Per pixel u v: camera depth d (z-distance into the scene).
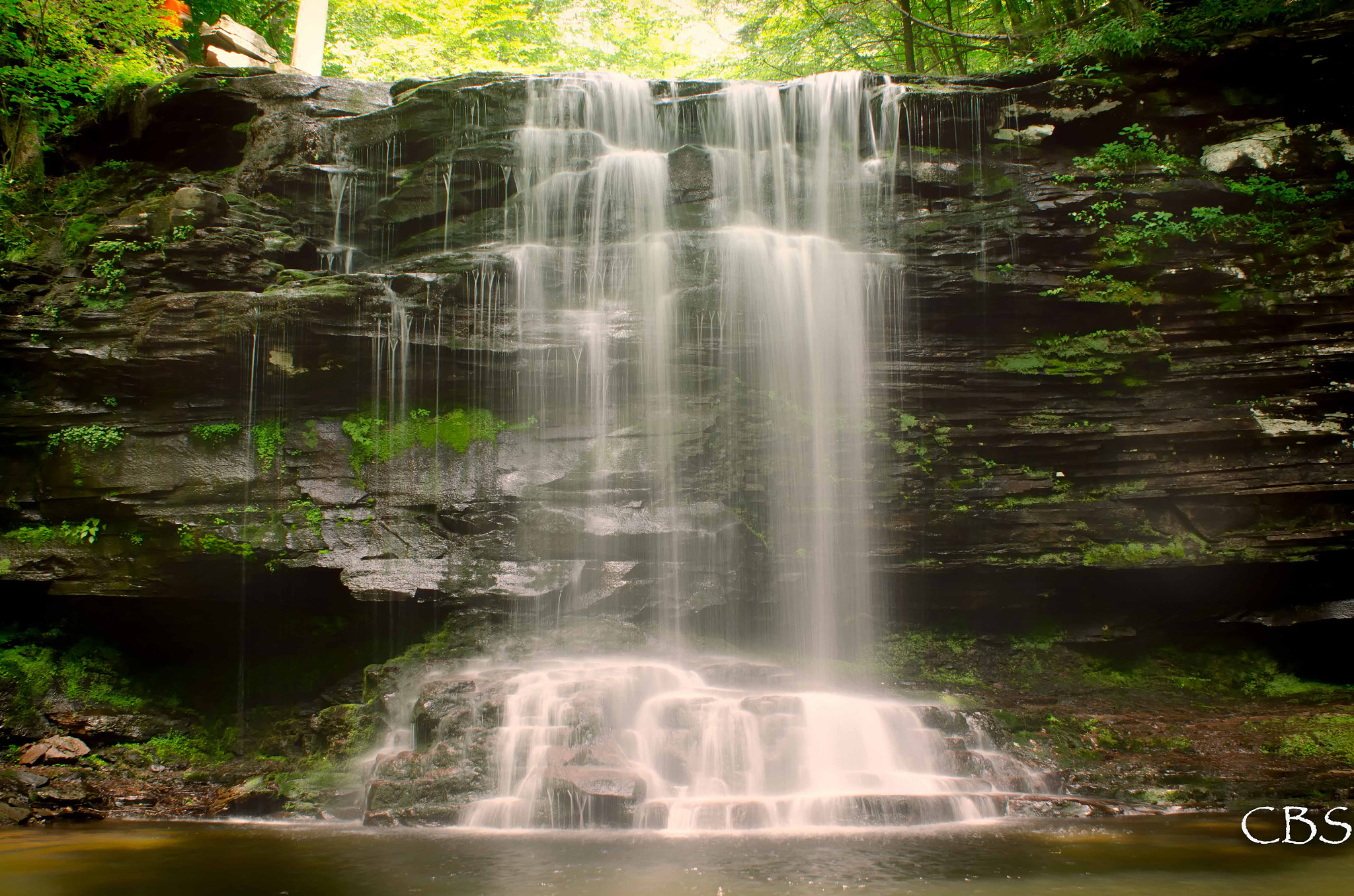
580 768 9.16
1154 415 13.78
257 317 12.91
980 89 15.16
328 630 13.70
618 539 13.31
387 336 13.41
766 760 9.60
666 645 12.93
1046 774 10.04
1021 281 13.95
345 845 7.89
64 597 13.27
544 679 10.59
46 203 15.67
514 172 15.24
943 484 13.89
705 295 14.37
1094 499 13.78
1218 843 7.58
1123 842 7.64
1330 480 13.16
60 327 13.20
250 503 12.84
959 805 8.91
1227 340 13.81
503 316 14.08
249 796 10.12
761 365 14.33
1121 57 14.93
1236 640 14.12
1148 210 14.19
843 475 13.95
